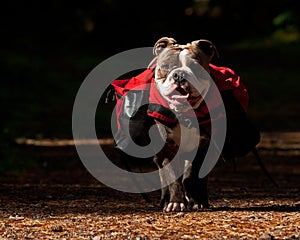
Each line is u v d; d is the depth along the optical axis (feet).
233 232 25.75
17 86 106.42
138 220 28.14
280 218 28.37
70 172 49.73
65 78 123.24
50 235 25.85
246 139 30.12
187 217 28.76
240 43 166.50
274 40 167.53
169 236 25.21
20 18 163.02
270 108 98.12
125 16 166.30
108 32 166.20
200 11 176.24
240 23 174.91
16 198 35.35
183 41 166.61
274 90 115.65
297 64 144.46
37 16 165.68
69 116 89.15
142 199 35.45
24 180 44.65
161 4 168.35
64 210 31.48
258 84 121.39
